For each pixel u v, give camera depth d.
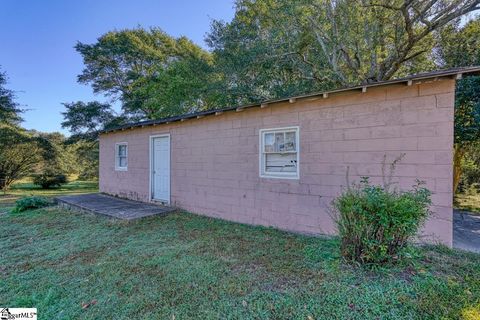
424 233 3.52
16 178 14.40
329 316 2.08
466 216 6.12
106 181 9.64
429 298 2.27
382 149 3.84
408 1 6.63
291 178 4.79
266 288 2.55
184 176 6.78
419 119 3.56
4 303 2.38
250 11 10.47
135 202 7.79
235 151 5.64
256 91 10.54
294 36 9.44
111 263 3.27
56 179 15.65
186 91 12.78
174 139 7.06
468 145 7.62
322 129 4.41
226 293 2.48
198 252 3.63
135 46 16.77
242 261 3.27
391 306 2.17
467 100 6.27
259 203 5.25
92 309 2.25
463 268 2.85
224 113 5.81
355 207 2.85
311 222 4.54
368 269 2.78
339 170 4.23
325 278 2.69
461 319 2.01
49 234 4.70
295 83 10.33
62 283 2.75
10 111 13.27
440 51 8.37
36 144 14.30
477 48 7.12
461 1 6.56
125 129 8.64
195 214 6.32
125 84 17.75
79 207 6.91
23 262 3.36
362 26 8.59
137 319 2.10
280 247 3.79
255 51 9.69
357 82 9.45
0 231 4.97
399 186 3.69
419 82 3.50
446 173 3.39
